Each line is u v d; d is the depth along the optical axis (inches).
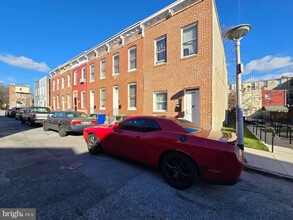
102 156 231.6
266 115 1090.7
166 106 443.5
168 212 113.8
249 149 271.7
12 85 2529.5
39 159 218.2
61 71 1008.2
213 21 361.1
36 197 128.3
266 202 129.1
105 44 636.7
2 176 164.9
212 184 141.3
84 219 105.0
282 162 211.3
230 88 1499.8
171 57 425.1
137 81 515.5
